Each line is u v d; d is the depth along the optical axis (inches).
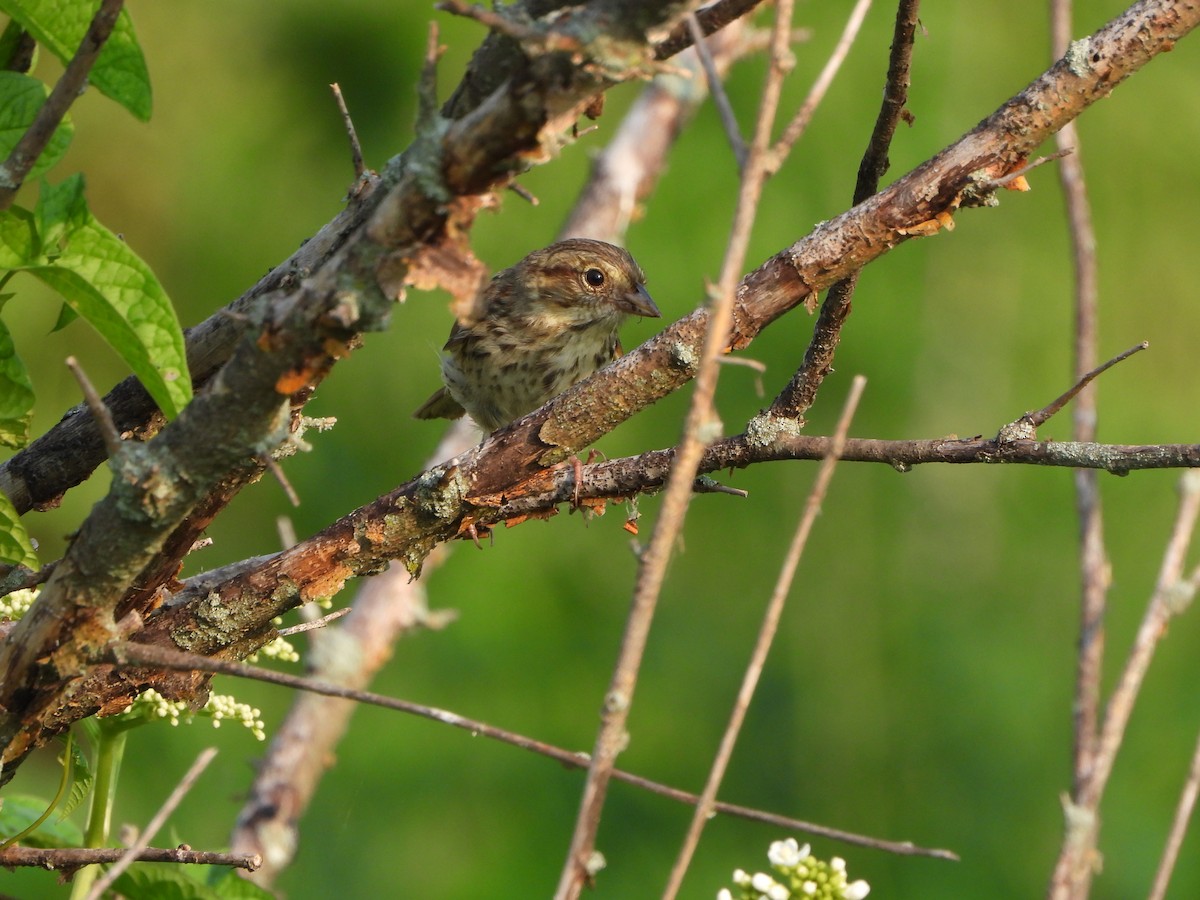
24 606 166.4
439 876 468.4
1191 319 554.3
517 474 158.9
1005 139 144.6
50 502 166.4
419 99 111.2
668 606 530.0
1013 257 560.1
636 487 165.2
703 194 525.3
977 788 503.5
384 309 117.3
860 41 539.2
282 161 557.9
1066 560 542.3
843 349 544.1
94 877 163.9
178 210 550.3
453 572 515.2
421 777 484.4
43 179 132.0
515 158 111.0
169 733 452.4
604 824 492.4
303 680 116.3
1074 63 140.3
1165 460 137.8
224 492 146.3
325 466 527.2
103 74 136.8
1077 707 184.9
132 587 150.7
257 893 185.2
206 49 561.0
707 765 507.8
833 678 520.4
